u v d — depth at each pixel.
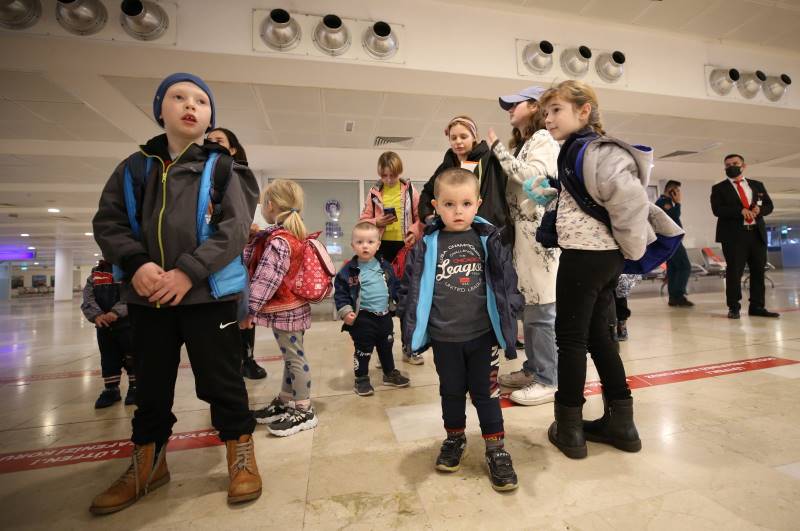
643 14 4.16
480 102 4.91
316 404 1.90
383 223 2.77
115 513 1.06
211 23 3.48
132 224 1.13
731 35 4.59
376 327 2.07
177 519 1.02
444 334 1.24
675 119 5.72
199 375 1.14
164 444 1.21
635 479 1.11
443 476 1.18
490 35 4.09
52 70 3.72
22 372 2.89
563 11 4.10
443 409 1.24
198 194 1.15
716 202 3.87
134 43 3.33
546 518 0.95
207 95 1.24
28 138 5.41
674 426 1.44
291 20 3.56
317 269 1.72
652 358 2.43
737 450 1.24
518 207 1.85
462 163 2.07
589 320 1.29
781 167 8.95
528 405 1.76
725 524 0.89
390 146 6.57
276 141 6.22
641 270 1.40
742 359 2.31
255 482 1.11
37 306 13.16
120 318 2.03
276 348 3.47
